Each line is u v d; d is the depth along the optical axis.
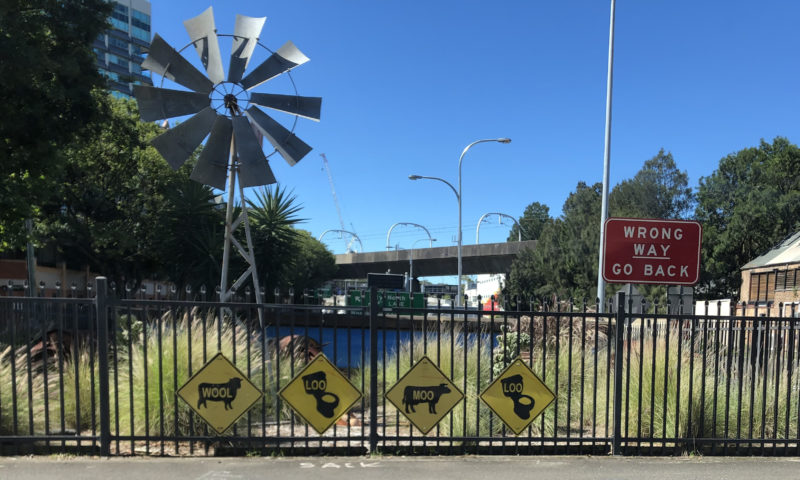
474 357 6.93
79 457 4.89
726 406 5.47
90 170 23.14
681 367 6.22
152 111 7.56
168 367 5.62
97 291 4.89
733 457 5.23
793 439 5.24
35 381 5.79
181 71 7.89
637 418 5.78
